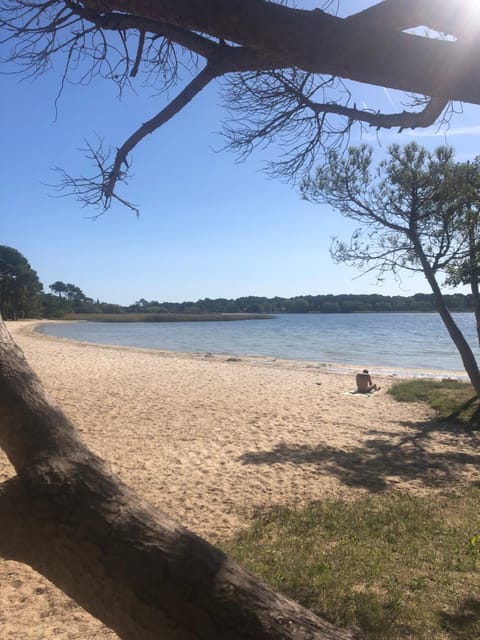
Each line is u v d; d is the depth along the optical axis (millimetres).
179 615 1017
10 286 94750
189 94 2090
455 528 5633
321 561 4797
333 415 12938
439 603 4012
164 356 30234
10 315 97188
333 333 66688
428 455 9211
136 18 2045
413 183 10969
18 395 1188
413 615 3818
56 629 3762
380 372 24359
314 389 17422
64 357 26703
